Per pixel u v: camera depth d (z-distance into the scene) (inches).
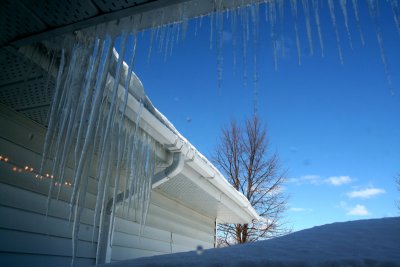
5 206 106.9
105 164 102.1
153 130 134.8
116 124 118.7
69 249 132.3
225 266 70.9
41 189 121.9
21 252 110.8
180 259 80.8
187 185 201.9
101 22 69.3
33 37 74.2
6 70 88.4
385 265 67.1
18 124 115.0
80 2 63.1
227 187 222.8
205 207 273.9
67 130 85.4
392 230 100.7
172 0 62.1
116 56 95.7
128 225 177.3
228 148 502.3
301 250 84.4
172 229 229.5
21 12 66.5
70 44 80.0
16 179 111.9
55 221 127.0
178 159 153.0
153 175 151.3
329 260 70.0
